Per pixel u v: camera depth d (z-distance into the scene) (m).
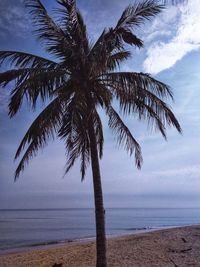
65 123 10.36
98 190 10.67
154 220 87.69
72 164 12.79
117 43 10.79
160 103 11.02
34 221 86.38
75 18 10.33
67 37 10.54
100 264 10.20
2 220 93.12
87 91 10.66
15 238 37.38
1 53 10.55
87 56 10.68
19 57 10.60
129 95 10.82
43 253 19.41
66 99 10.70
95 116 11.75
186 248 17.59
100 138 12.80
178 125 11.36
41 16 10.26
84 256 16.89
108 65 11.08
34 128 10.46
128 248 18.30
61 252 19.12
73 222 80.19
